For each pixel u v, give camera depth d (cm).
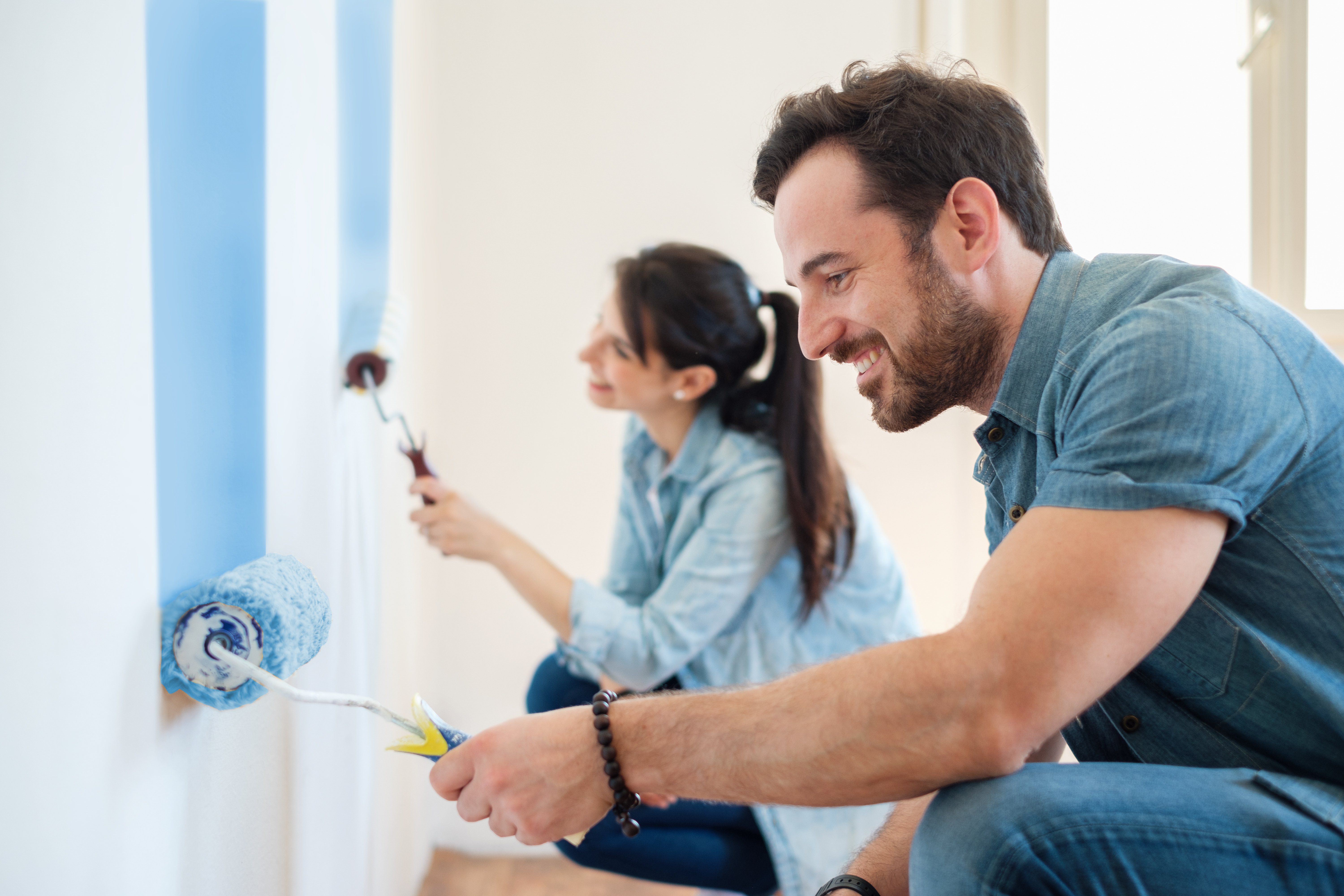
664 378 127
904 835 80
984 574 62
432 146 182
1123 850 58
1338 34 165
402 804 152
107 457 56
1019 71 182
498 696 189
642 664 119
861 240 78
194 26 68
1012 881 58
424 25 173
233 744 77
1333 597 64
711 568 120
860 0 187
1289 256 168
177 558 66
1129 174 181
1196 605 66
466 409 189
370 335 111
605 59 188
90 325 54
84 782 54
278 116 86
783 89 188
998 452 80
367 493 125
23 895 48
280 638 65
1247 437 61
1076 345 72
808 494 122
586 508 190
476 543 121
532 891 167
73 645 52
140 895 61
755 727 62
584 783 67
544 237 188
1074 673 57
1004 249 78
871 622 130
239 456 76
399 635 150
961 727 58
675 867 120
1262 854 59
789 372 125
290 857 93
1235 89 177
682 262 124
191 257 68
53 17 50
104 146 56
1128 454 60
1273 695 65
